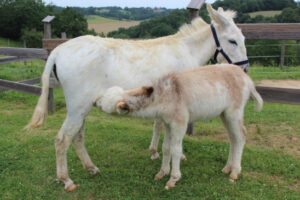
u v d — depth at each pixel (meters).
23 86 6.70
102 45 3.26
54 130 5.30
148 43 3.49
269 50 14.24
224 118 3.58
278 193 3.10
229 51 3.91
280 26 4.12
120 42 3.38
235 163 3.45
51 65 3.33
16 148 4.41
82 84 3.22
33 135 5.00
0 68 12.00
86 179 3.55
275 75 9.68
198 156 4.11
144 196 3.15
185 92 3.03
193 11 4.75
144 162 4.00
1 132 5.09
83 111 3.32
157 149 4.49
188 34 3.82
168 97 2.99
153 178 3.57
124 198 3.12
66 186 3.32
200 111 3.16
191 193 3.15
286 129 5.22
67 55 3.25
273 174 3.57
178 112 3.02
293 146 4.46
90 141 4.75
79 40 3.36
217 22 3.89
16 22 40.19
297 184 3.33
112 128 5.41
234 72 3.37
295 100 4.20
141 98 2.90
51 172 3.70
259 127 5.34
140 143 4.67
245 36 4.43
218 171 3.67
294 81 9.05
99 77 3.25
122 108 2.72
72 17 35.62
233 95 3.26
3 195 3.19
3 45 36.47
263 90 4.41
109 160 4.08
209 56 4.02
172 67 3.49
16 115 6.18
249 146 4.45
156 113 3.05
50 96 6.35
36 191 3.27
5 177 3.56
